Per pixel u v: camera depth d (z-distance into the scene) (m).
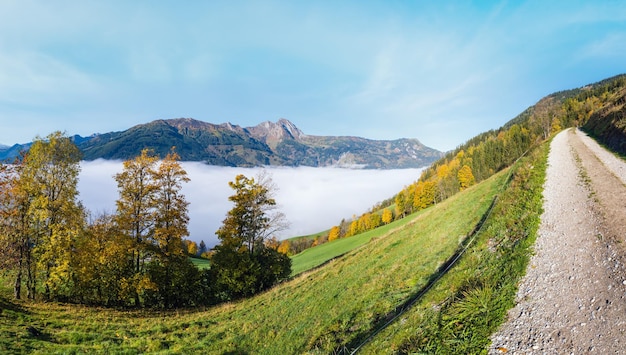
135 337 21.06
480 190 31.69
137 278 29.84
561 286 9.62
